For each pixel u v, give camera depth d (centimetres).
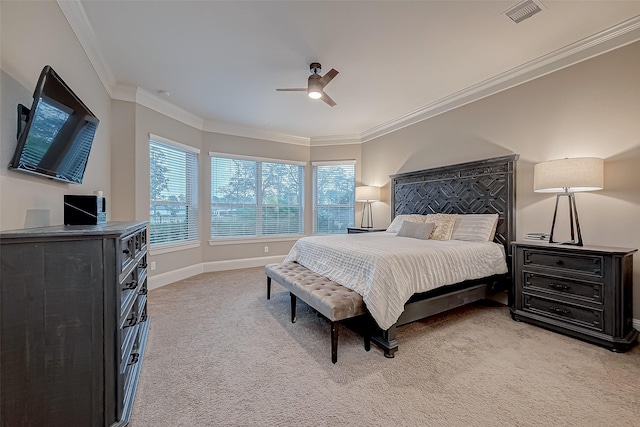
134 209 348
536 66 289
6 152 131
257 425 137
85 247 116
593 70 253
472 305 319
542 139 288
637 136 230
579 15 219
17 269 106
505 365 189
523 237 303
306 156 575
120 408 126
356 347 217
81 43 234
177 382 171
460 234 327
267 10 212
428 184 411
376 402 153
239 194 511
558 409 146
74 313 115
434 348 214
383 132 500
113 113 336
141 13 214
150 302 320
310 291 224
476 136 351
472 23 228
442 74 315
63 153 170
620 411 145
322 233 576
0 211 125
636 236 230
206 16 219
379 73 311
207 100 385
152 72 307
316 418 142
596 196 252
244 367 188
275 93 362
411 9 212
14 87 139
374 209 520
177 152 426
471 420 139
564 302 234
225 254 495
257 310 295
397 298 207
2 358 105
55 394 112
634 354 201
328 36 245
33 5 159
